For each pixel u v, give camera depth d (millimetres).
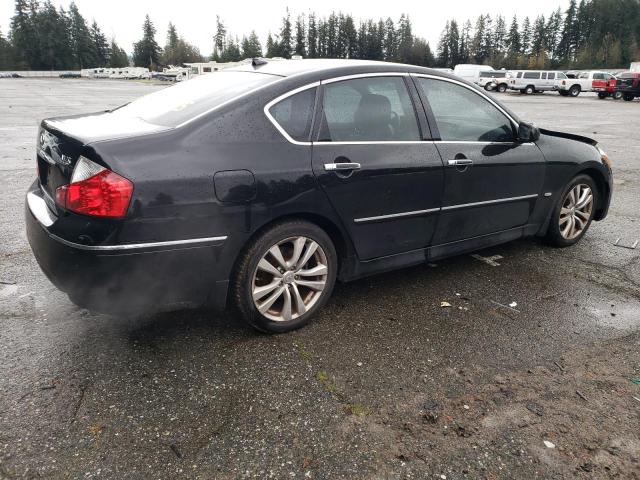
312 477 2014
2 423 2236
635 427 2357
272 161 2742
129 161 2383
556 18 114000
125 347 2861
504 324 3287
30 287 3596
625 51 103375
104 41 117375
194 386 2533
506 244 4863
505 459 2139
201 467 2043
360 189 3090
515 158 3977
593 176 4801
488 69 45750
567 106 26672
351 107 3141
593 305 3596
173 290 2604
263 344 2945
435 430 2289
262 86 2891
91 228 2352
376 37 115125
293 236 2936
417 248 3604
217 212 2580
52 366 2658
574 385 2656
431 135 3488
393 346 2979
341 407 2418
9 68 102375
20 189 6449
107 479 1971
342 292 3715
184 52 120875
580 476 2070
